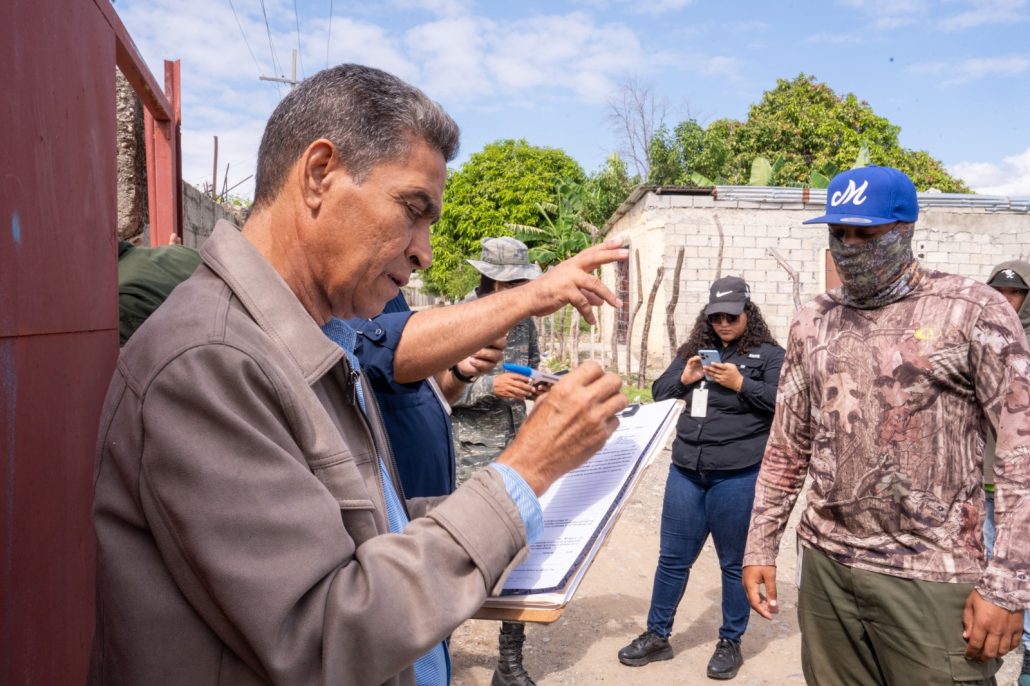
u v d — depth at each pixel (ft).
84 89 5.12
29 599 3.93
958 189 103.40
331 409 3.63
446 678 4.39
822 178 60.90
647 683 11.71
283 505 2.98
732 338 11.69
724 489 11.55
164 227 13.26
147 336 3.18
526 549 3.39
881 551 6.63
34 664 4.01
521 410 11.94
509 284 12.45
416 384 5.67
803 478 7.79
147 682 3.04
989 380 6.25
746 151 99.30
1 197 3.59
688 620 13.92
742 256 45.16
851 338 6.91
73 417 4.75
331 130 3.45
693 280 45.21
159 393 3.00
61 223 4.55
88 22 5.27
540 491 3.53
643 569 16.25
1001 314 6.30
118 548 3.11
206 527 2.88
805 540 7.32
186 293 3.36
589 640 13.12
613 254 4.77
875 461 6.68
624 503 4.08
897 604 6.50
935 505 6.47
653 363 46.96
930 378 6.48
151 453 2.96
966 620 6.18
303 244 3.60
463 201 132.16
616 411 3.63
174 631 3.07
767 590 7.68
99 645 3.26
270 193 3.66
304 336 3.44
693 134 78.28
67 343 4.64
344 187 3.49
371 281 3.68
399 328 5.39
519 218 125.59
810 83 105.19
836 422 6.93
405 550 3.17
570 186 95.20
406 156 3.51
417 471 7.15
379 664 2.98
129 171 12.04
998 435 6.17
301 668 2.94
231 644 3.02
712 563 16.60
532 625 13.67
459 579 3.20
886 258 6.66
